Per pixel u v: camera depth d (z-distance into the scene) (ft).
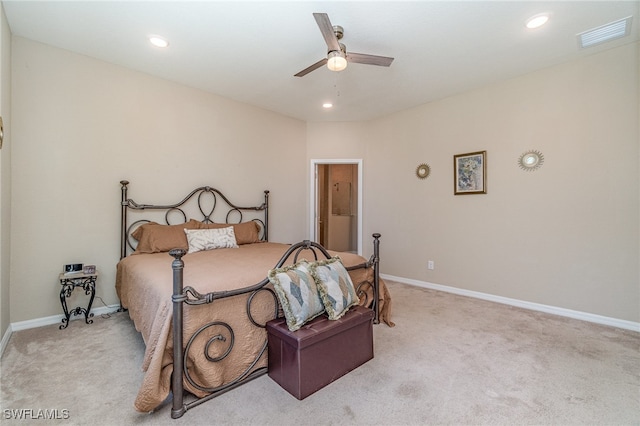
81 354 7.40
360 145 16.69
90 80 9.88
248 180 14.40
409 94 12.97
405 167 14.93
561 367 6.93
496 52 9.44
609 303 9.46
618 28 8.20
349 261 9.09
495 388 6.15
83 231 9.82
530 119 10.93
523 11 7.43
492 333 8.82
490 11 7.44
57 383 6.18
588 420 5.22
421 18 7.71
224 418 5.24
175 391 5.22
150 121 11.22
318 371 6.04
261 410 5.45
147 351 5.58
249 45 9.09
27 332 8.64
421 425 5.10
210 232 11.38
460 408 5.53
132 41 8.91
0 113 7.06
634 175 9.05
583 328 9.20
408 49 9.24
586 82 9.77
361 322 6.94
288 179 16.14
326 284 6.82
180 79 11.59
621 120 9.21
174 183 11.89
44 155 9.10
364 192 16.65
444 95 13.08
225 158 13.51
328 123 16.88
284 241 15.99
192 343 5.52
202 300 5.54
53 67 9.21
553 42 8.87
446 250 13.41
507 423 5.15
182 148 12.10
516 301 11.35
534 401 5.73
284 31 8.34
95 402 5.59
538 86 10.73
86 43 9.04
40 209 9.05
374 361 7.20
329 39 6.91
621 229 9.26
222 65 10.42
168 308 5.54
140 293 7.29
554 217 10.47
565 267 10.26
